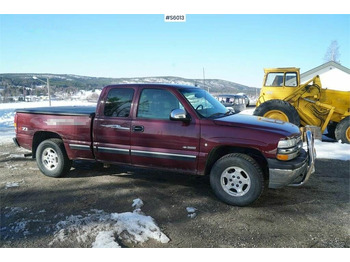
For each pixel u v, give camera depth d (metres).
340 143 8.70
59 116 5.30
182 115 4.18
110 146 4.90
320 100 9.35
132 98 4.78
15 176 5.55
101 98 5.03
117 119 4.82
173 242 3.12
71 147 5.24
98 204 4.15
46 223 3.55
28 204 4.16
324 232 3.35
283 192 4.67
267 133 3.95
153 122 4.54
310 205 4.14
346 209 4.00
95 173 5.73
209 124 4.21
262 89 10.30
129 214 3.75
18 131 5.76
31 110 5.64
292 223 3.58
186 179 5.33
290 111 8.84
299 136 4.38
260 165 4.35
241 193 4.07
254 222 3.61
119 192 4.64
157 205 4.12
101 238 3.15
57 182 5.17
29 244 3.08
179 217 3.74
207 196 4.49
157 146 4.53
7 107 26.23
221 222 3.61
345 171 5.83
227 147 4.34
